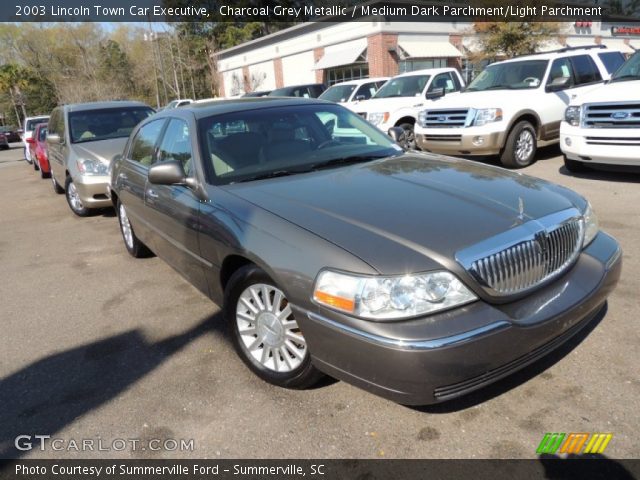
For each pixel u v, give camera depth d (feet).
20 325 14.10
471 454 8.05
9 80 195.42
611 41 107.86
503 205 9.25
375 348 7.65
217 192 11.09
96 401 10.23
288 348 9.68
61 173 29.53
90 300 15.48
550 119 30.42
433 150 31.04
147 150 15.76
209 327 12.98
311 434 8.78
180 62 142.72
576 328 9.22
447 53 86.69
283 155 12.38
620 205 20.16
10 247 22.66
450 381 7.63
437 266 7.80
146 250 18.80
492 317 7.86
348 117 14.60
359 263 7.93
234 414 9.46
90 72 168.76
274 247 9.04
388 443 8.43
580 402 8.95
